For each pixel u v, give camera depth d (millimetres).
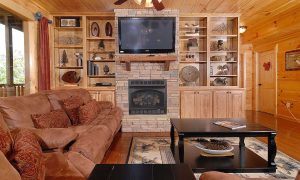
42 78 4902
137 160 3506
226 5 5125
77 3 4941
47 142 2146
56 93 3789
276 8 5344
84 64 5750
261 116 7336
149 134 5203
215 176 1345
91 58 5996
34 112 2867
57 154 1990
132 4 5066
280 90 7141
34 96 3166
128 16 5453
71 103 3668
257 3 4980
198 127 3240
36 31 4887
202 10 5531
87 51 5867
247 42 8164
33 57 4801
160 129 5504
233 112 5766
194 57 6160
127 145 4340
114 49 5973
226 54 6180
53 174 1758
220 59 6043
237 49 5918
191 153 3441
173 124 3479
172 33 5496
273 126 5773
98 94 5641
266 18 6309
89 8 5332
